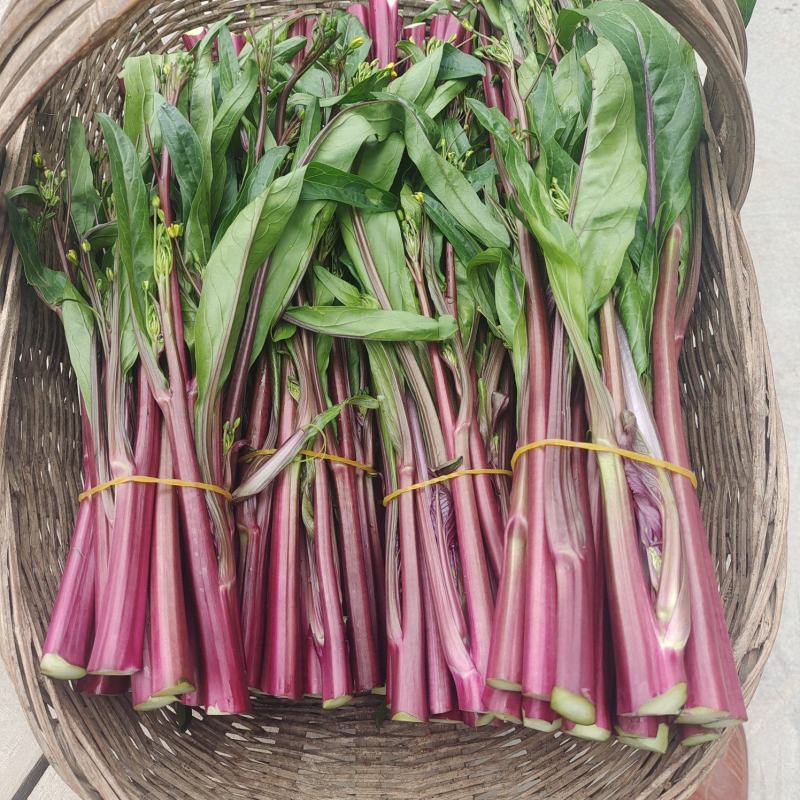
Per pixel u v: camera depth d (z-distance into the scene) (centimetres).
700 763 60
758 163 120
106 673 59
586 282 63
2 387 68
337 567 71
